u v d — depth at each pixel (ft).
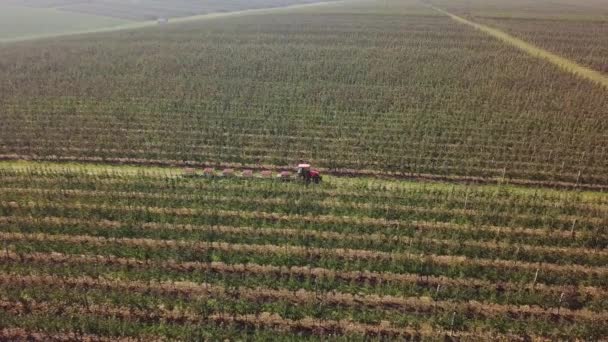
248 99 219.20
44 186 147.13
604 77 267.80
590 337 99.45
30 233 127.13
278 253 120.26
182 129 187.83
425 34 373.40
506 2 620.90
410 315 103.71
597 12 522.88
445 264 118.11
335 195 144.97
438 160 167.63
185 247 121.08
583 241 126.72
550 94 229.45
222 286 110.93
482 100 221.66
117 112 202.69
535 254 121.60
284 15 493.36
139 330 98.73
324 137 183.21
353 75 257.34
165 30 401.29
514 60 291.99
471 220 134.41
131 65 276.82
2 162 165.37
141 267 115.65
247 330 100.53
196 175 156.15
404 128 189.98
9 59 294.25
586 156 169.78
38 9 577.02
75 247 120.88
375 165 165.27
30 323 99.04
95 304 105.70
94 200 139.44
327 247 122.62
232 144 176.76
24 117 196.95
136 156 169.58
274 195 143.64
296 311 103.96
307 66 273.75
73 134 183.32
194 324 101.19
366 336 99.50
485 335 100.32
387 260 118.11
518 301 108.17
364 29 394.32
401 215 135.03
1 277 112.57
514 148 173.78
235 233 126.72
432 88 237.86
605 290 112.37
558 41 354.74
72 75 256.73
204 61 285.23
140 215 132.67
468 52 313.12
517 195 146.51
